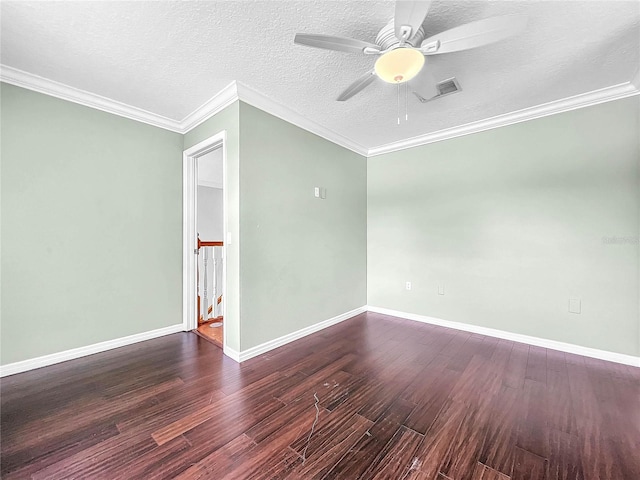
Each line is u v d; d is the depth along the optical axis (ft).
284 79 7.26
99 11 4.98
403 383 6.59
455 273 10.50
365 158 12.96
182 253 10.37
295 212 9.46
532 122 8.93
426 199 11.23
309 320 9.98
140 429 4.99
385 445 4.64
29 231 7.19
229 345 8.12
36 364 7.27
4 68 6.64
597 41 5.80
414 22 4.31
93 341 8.24
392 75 5.23
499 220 9.55
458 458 4.37
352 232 12.16
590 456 4.40
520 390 6.28
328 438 4.80
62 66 6.67
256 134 8.16
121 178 8.80
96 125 8.29
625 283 7.63
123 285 8.84
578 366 7.45
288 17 5.19
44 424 5.11
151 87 7.65
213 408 5.62
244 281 7.89
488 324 9.78
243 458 4.36
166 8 4.94
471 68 6.71
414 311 11.60
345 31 5.61
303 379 6.79
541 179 8.80
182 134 10.39
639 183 7.46
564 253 8.45
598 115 7.92
